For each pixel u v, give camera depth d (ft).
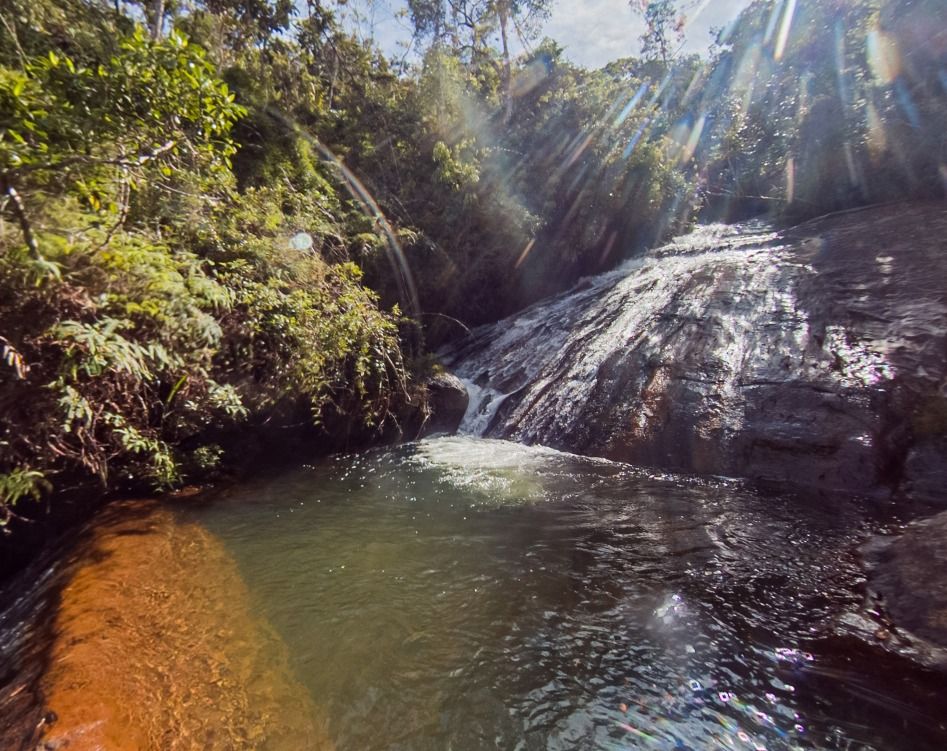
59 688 7.63
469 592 11.80
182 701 8.07
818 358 19.92
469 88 48.80
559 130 49.65
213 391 15.76
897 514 14.07
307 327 18.99
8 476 11.34
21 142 9.99
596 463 20.56
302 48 49.60
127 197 13.32
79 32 20.42
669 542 13.83
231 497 16.98
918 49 35.17
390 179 39.22
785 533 13.80
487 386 30.09
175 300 13.00
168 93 11.48
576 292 41.37
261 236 19.88
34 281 10.79
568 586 11.98
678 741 7.90
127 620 9.74
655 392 22.06
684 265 34.40
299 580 12.24
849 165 40.01
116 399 14.03
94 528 13.39
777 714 8.22
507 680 9.18
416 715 8.43
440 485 18.78
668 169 51.34
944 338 18.20
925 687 8.25
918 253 24.31
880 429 16.62
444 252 37.14
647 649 9.84
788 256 29.50
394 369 23.06
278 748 7.55
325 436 21.44
